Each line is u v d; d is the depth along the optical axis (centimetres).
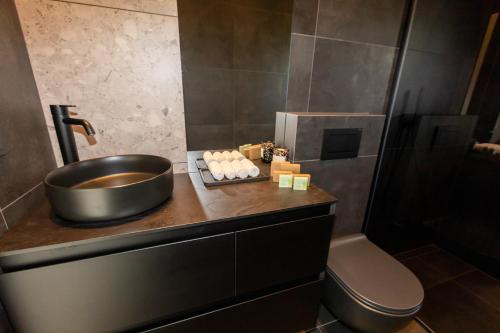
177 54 95
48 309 61
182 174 109
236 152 120
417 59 133
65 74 83
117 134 96
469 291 144
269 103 123
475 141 159
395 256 173
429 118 147
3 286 56
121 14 84
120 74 90
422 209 172
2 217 62
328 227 91
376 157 135
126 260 64
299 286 97
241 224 79
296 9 108
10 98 67
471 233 165
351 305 98
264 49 112
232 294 84
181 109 103
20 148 71
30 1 74
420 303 92
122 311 69
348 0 114
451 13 130
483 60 145
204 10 98
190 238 73
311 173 120
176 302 76
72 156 85
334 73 125
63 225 66
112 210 65
